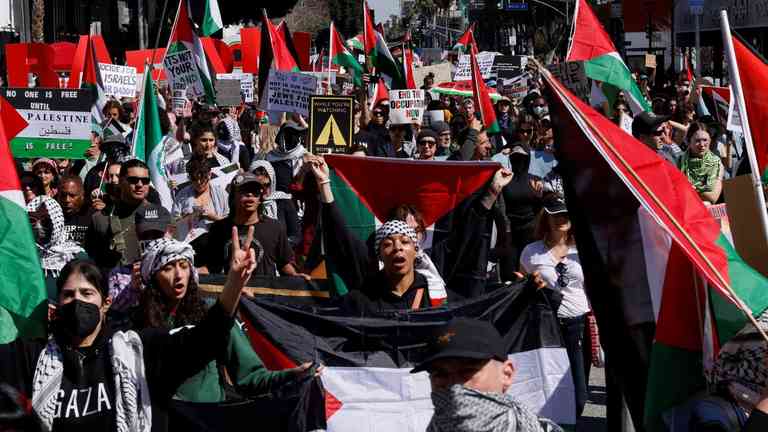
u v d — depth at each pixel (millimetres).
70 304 4359
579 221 4660
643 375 4598
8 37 35531
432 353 3332
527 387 6312
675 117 15047
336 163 7445
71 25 48750
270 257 7633
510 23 74625
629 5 33156
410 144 16531
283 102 13242
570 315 7211
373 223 7492
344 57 22234
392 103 16719
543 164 12039
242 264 4441
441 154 14180
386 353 6160
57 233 7562
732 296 4102
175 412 4844
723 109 16547
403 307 6266
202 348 4438
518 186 11039
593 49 13875
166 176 11180
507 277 10289
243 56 22844
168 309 5152
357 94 22219
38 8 34594
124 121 14992
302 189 9516
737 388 3996
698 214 4551
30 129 11531
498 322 6312
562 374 6332
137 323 5125
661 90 25469
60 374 4352
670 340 4555
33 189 10523
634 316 4602
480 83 15523
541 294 6371
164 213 7453
